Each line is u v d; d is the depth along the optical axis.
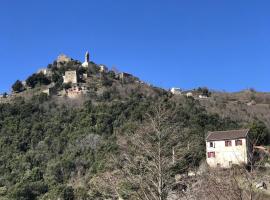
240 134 66.06
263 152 15.60
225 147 66.12
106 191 28.56
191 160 32.19
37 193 84.88
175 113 37.56
